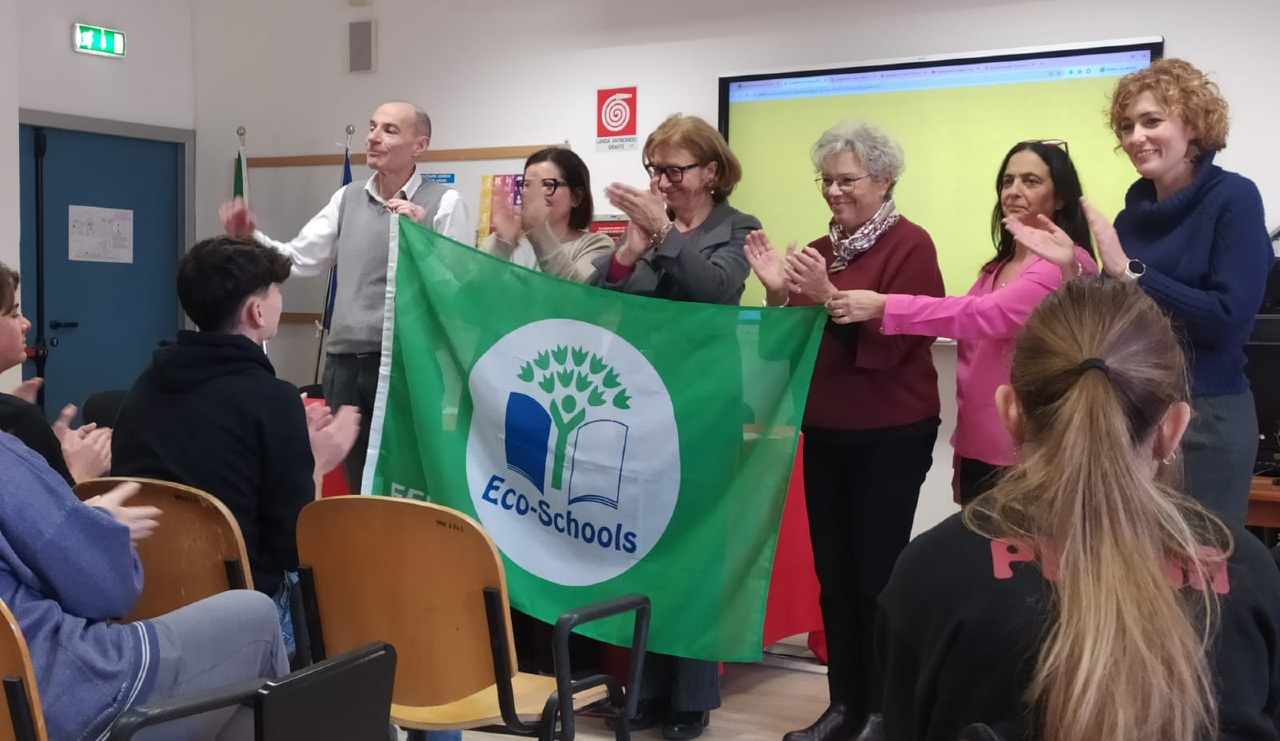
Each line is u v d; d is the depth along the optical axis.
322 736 1.55
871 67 4.36
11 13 4.47
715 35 4.74
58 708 1.52
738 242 2.89
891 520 2.77
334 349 3.82
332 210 4.02
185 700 1.42
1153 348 1.10
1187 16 3.88
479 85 5.33
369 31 5.57
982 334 2.51
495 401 2.61
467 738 2.98
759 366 2.46
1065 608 1.01
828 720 2.87
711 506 2.48
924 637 1.12
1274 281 3.27
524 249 3.23
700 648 2.48
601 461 2.54
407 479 2.67
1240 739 1.02
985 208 4.20
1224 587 1.05
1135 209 2.42
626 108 4.96
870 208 2.77
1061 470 1.06
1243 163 3.84
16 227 4.53
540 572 2.57
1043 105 4.08
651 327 2.52
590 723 3.12
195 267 2.24
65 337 5.84
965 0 4.23
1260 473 3.26
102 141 5.89
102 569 1.59
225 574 1.97
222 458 2.17
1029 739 1.04
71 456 2.30
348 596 1.98
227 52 6.04
